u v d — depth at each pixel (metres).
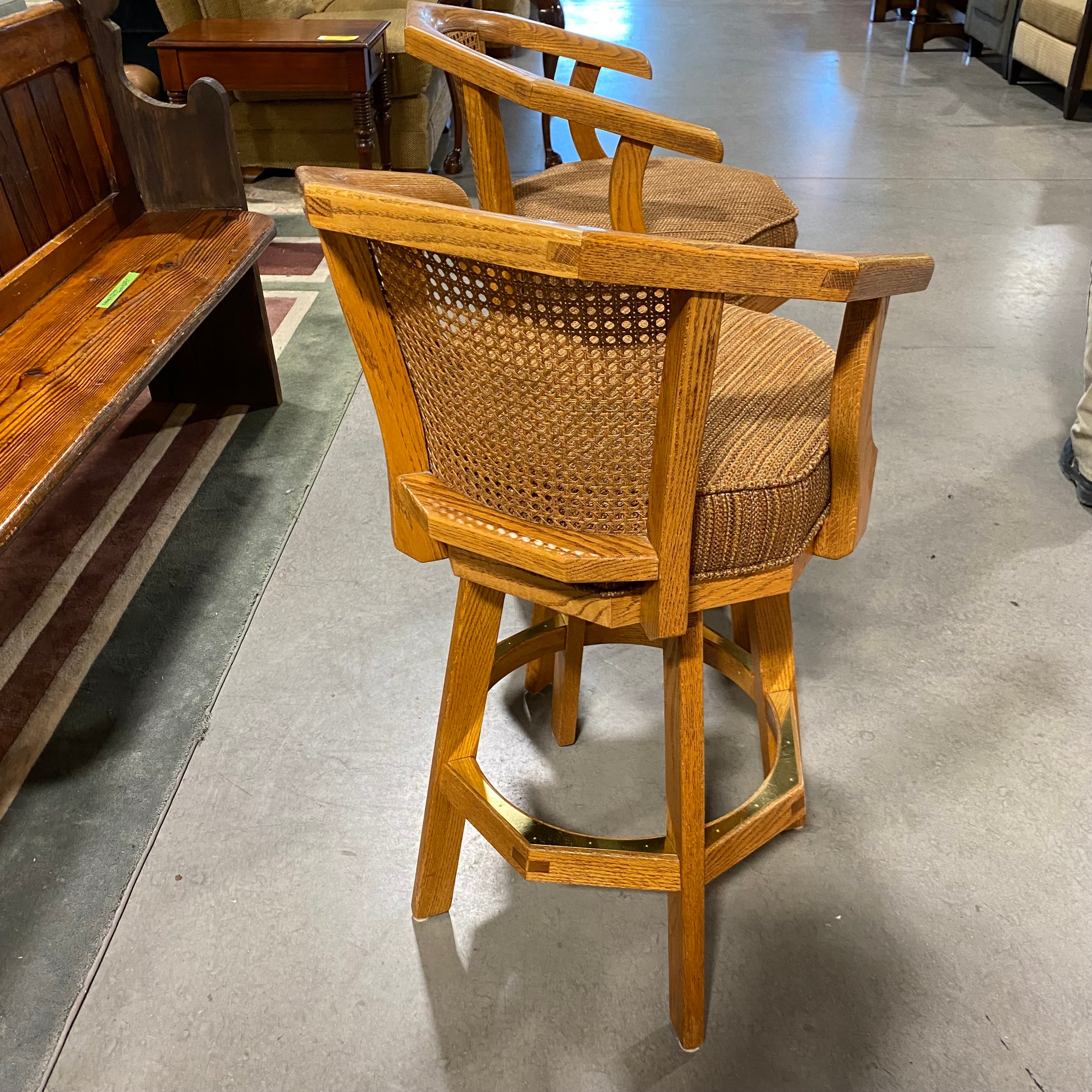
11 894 1.35
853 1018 1.21
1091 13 4.19
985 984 1.24
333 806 1.48
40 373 1.61
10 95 1.82
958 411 2.44
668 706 1.09
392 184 0.87
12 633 1.80
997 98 4.85
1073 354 2.67
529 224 0.66
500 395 0.84
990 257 3.21
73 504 2.15
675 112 4.70
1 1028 1.20
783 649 1.27
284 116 3.78
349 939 1.30
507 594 1.04
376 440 2.38
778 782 1.19
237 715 1.63
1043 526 2.04
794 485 0.90
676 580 0.87
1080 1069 1.16
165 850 1.41
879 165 4.00
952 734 1.58
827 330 2.83
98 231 2.10
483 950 1.29
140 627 1.81
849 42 5.97
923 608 1.84
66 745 1.57
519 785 1.52
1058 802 1.47
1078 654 1.73
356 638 1.78
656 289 0.72
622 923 1.33
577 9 6.82
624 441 0.83
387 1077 1.16
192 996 1.24
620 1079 1.16
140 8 4.71
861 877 1.38
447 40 1.49
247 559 1.97
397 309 0.85
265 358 2.42
